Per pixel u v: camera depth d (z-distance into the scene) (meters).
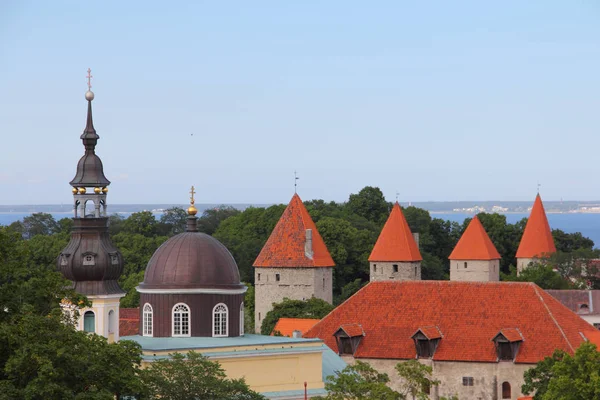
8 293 186.12
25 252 193.50
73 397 170.25
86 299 194.88
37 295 189.12
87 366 176.62
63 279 198.50
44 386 167.75
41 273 193.88
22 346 171.12
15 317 178.00
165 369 198.75
